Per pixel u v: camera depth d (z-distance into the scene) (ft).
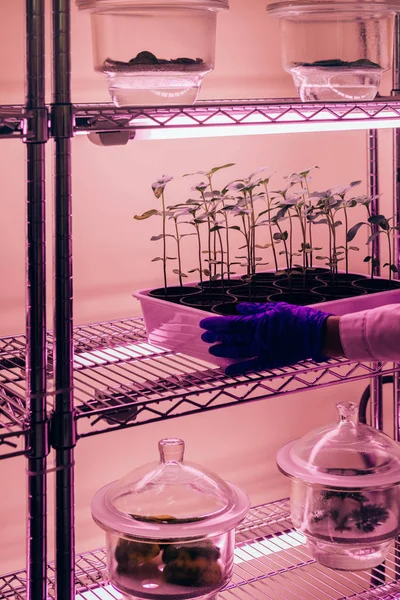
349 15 4.25
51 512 5.65
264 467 6.59
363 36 4.31
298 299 4.77
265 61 6.16
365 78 4.37
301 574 6.47
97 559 5.54
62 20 3.61
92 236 5.63
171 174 5.92
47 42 5.37
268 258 6.47
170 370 5.99
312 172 6.59
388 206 6.81
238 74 6.04
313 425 6.81
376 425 6.12
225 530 3.94
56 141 3.69
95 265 5.68
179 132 4.25
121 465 5.93
